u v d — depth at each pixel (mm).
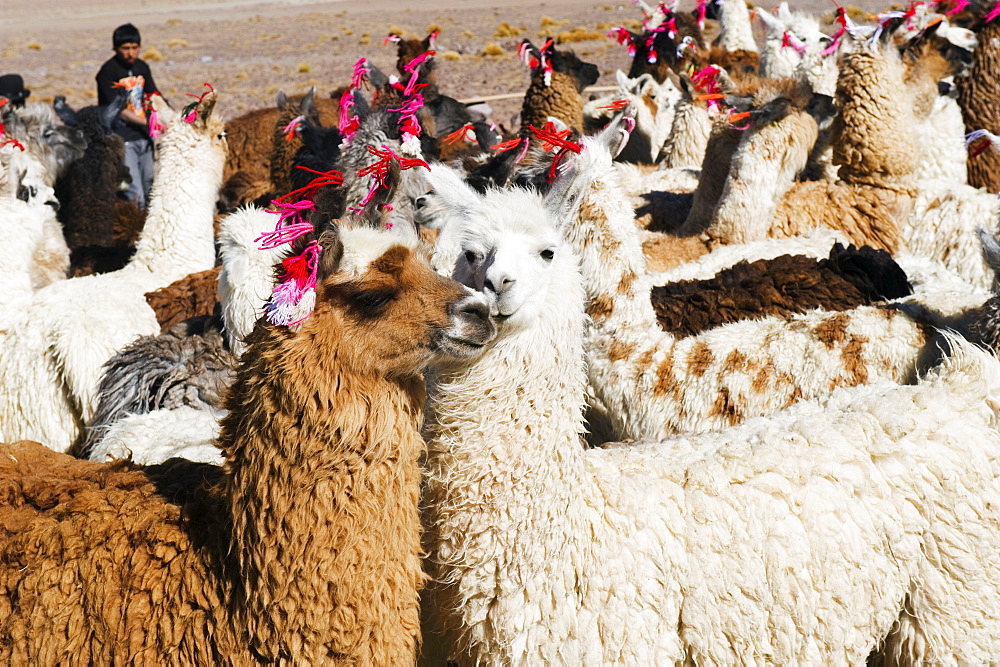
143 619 3369
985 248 5156
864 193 7402
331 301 3285
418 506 3861
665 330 5680
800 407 4492
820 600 3787
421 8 61531
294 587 3264
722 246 7016
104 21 66000
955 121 8375
